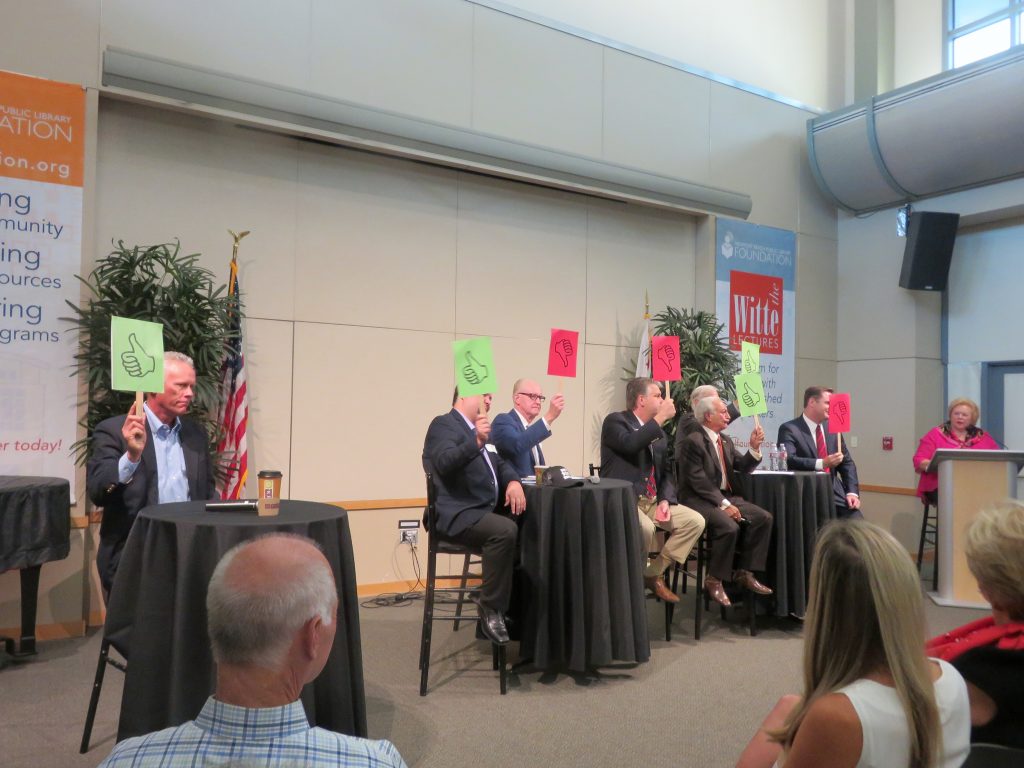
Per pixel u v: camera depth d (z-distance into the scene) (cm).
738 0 665
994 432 645
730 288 638
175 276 391
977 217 633
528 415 402
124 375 252
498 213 541
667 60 610
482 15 523
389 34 486
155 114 427
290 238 465
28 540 312
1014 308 630
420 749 255
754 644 392
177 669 191
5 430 368
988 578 133
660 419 404
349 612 214
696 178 624
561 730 275
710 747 263
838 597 114
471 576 389
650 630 420
